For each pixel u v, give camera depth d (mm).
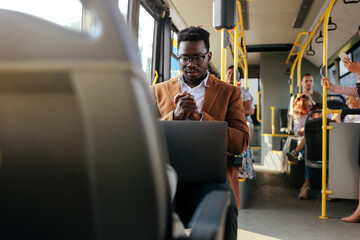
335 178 3164
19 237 508
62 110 459
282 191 4586
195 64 1646
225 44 2977
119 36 436
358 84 3086
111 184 463
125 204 467
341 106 4816
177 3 4316
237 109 1686
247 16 6449
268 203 3812
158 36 4086
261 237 2557
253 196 4219
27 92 460
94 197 474
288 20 6738
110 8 447
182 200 1167
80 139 464
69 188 479
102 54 432
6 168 488
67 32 449
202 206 635
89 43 437
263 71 9453
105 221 478
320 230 2750
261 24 7039
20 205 496
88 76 435
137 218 470
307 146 3664
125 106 437
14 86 455
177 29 4832
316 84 9164
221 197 694
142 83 458
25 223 502
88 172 469
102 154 455
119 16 459
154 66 4090
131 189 461
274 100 9359
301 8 5914
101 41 434
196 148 1097
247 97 3432
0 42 451
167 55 4121
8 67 444
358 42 6000
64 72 437
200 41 1642
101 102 439
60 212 490
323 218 3139
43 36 446
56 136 467
